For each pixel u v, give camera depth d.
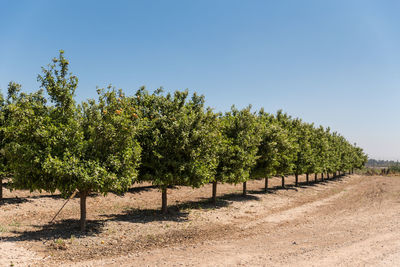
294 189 35.47
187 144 16.05
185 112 17.58
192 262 9.52
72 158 11.05
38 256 9.58
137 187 28.98
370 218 18.30
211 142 17.88
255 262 9.56
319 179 57.69
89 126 12.23
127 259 9.85
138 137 15.80
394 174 89.44
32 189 11.38
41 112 12.19
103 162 12.05
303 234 14.13
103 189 11.92
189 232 14.09
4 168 17.47
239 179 21.91
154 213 17.86
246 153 22.20
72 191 12.06
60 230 12.97
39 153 11.06
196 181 16.70
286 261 9.67
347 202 27.30
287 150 28.73
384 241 12.38
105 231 13.25
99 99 12.83
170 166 16.44
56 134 11.45
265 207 22.38
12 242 10.59
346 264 9.37
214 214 18.61
